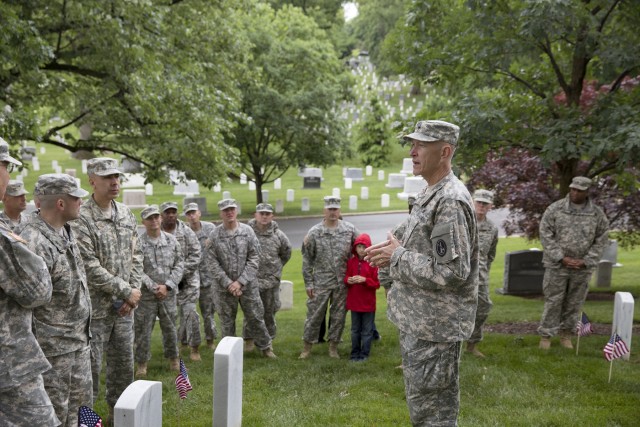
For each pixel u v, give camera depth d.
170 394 7.55
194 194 33.59
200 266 10.40
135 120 16.22
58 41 14.10
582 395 7.26
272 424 6.49
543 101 10.62
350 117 58.69
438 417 4.55
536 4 9.12
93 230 6.12
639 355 8.90
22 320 4.05
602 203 14.32
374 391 7.61
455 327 4.43
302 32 30.22
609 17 10.61
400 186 37.53
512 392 7.39
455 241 4.19
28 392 4.01
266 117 27.28
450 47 11.13
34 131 12.56
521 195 14.23
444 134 4.44
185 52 16.78
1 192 4.02
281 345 10.23
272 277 9.90
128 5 12.92
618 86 10.60
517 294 16.12
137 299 6.38
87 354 5.40
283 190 36.72
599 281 17.08
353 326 9.00
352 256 9.06
